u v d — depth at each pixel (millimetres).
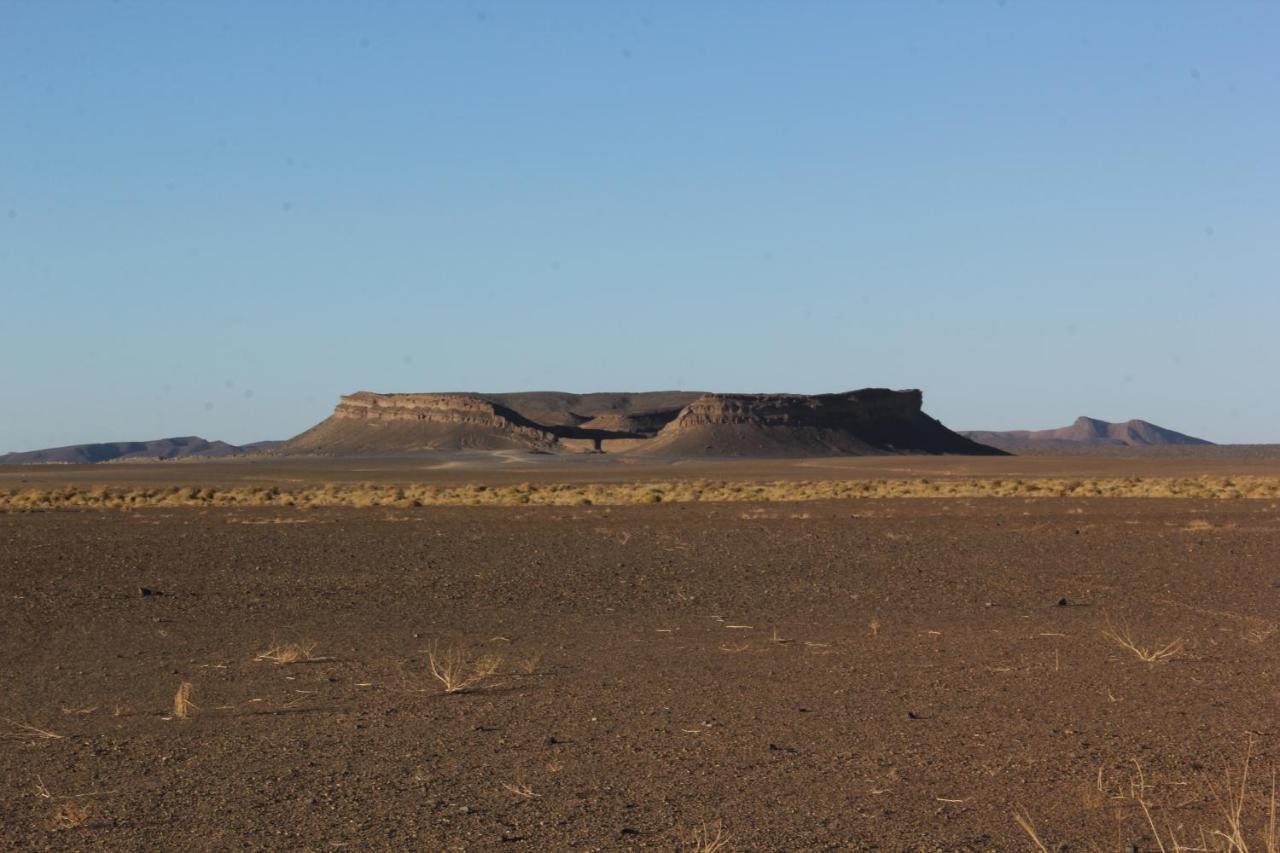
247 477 119625
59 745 11023
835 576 25625
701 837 7906
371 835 8094
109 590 24672
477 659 15742
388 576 26641
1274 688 12992
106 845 7973
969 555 29672
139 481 111062
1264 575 24641
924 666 14766
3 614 21250
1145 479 86188
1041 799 8719
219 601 22781
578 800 8875
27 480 116000
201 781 9617
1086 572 25641
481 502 62062
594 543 34625
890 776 9430
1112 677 13820
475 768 9906
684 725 11461
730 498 63812
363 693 13469
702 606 21250
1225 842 7586
